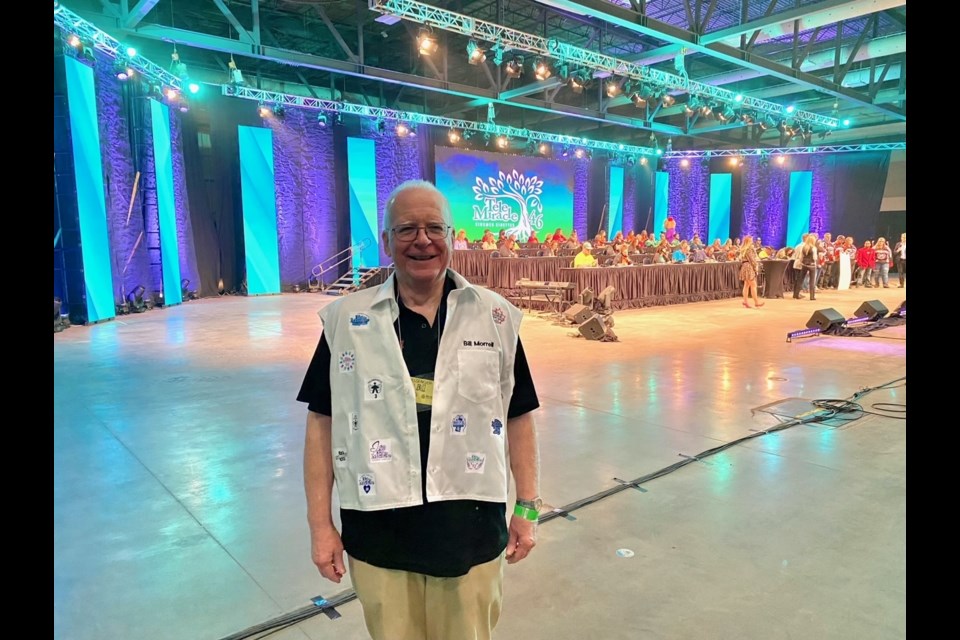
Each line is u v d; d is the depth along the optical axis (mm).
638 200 24469
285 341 8422
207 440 4191
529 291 12211
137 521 2957
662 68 17141
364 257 17641
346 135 17656
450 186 19109
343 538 1422
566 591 2344
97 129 10391
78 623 2152
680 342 8391
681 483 3410
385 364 1350
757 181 23328
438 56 16453
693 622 2152
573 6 9445
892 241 21469
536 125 24359
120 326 9969
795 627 2121
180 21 14227
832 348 7840
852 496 3219
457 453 1354
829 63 15727
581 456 3861
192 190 15227
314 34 15359
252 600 2303
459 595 1388
